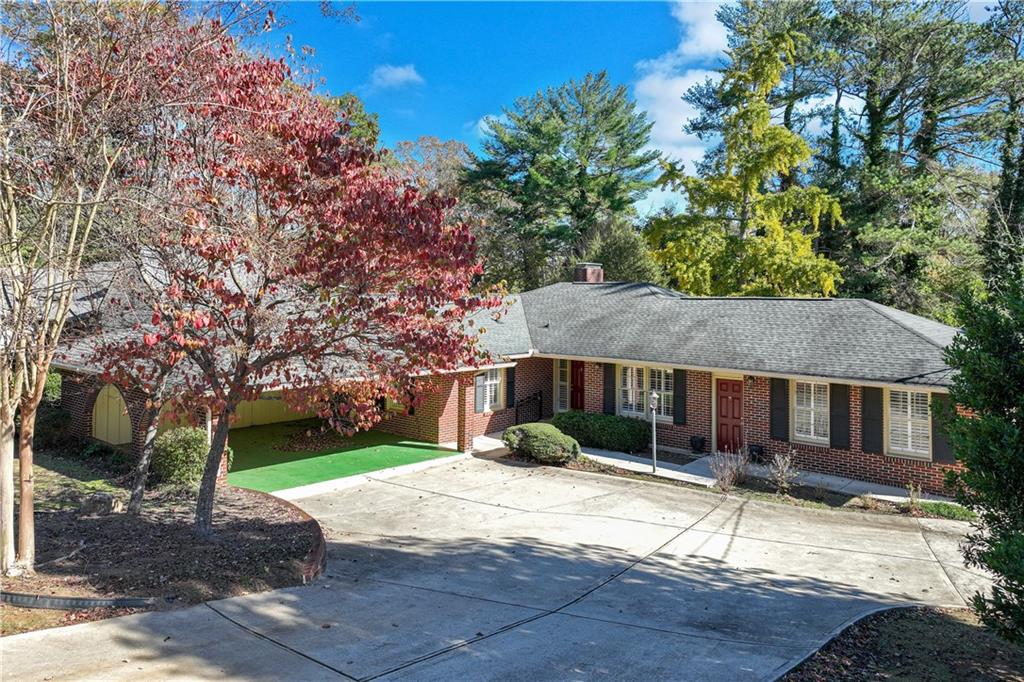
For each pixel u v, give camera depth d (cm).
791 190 2953
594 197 4503
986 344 754
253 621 753
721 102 3484
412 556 1080
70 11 858
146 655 645
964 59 3325
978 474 723
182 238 888
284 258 904
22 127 794
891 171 3397
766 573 1046
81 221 926
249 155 936
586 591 931
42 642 664
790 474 1603
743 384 1909
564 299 2647
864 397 1677
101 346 1113
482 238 4459
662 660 691
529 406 2392
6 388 833
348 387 1085
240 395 1023
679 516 1398
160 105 898
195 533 1075
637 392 2148
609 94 4516
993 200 2923
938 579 1041
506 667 658
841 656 725
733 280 3027
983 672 698
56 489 1401
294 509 1298
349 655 672
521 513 1406
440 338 952
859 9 3475
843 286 3347
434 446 2055
